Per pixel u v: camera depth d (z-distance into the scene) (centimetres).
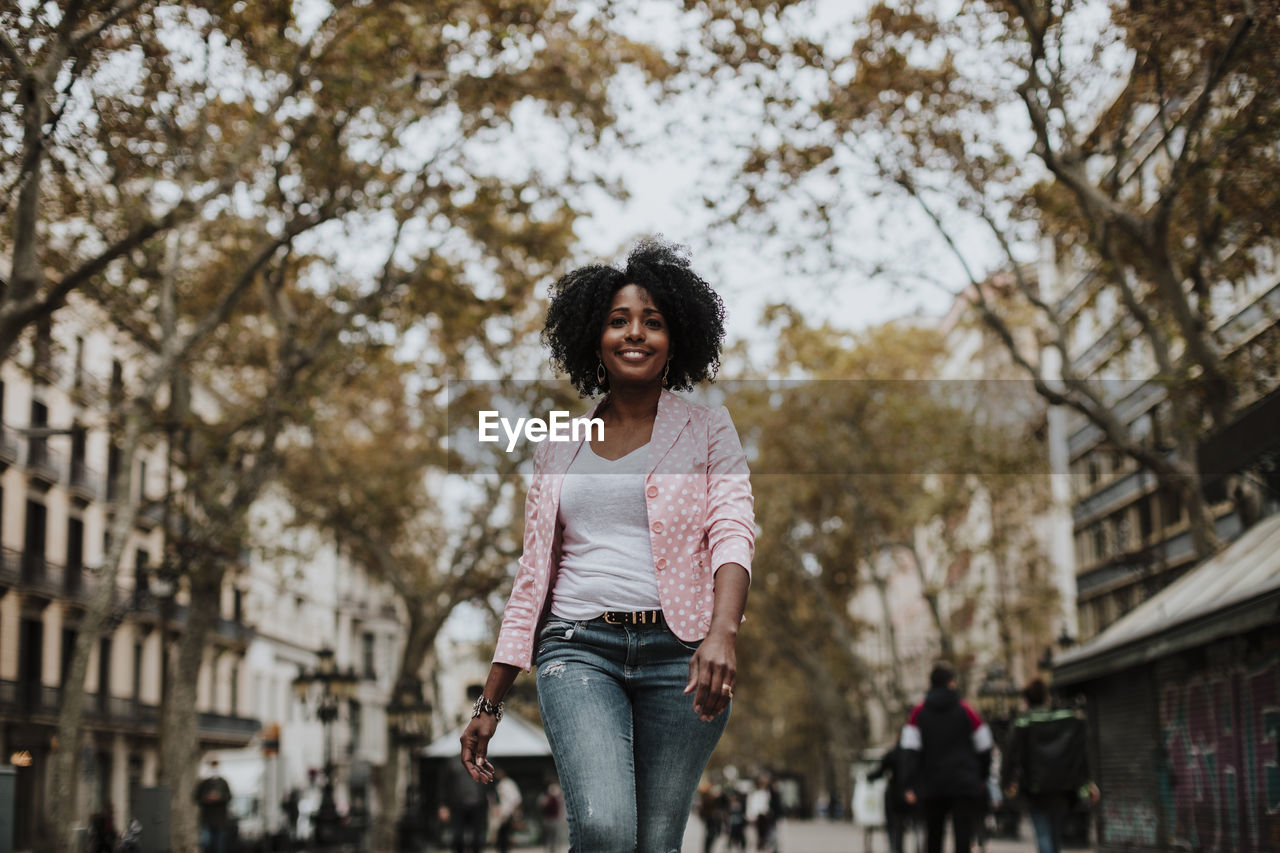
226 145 1927
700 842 3791
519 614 319
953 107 1627
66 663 3938
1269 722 1080
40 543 3759
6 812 767
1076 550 4553
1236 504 1616
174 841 2256
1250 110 1377
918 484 4012
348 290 2211
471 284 2173
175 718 2298
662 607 305
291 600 6084
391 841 3297
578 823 285
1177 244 1692
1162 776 1378
